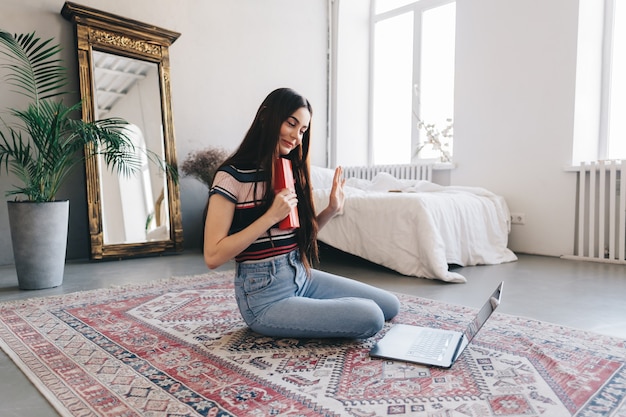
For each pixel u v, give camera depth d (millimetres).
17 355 1441
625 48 3635
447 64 4742
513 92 3904
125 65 3664
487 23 4055
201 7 4266
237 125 4551
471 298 2225
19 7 3305
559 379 1236
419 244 2771
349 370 1310
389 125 5422
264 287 1490
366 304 1479
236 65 4535
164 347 1512
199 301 2131
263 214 1419
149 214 3676
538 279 2697
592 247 3453
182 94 4156
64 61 3488
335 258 3525
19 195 3268
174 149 3875
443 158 4551
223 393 1161
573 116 3549
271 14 4816
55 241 2502
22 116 2543
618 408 1069
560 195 3646
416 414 1045
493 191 4074
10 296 2299
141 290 2371
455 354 1392
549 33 3666
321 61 5316
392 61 5367
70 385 1217
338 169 1677
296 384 1214
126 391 1178
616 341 1544
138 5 3875
